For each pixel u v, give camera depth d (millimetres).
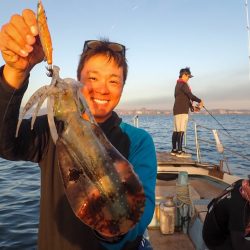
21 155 733
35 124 759
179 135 4031
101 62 791
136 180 563
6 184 4242
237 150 8625
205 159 7121
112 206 547
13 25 519
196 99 3777
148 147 825
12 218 2912
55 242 726
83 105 564
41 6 518
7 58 551
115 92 812
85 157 547
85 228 716
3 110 611
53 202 741
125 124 874
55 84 540
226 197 1303
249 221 1255
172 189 2660
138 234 671
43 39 521
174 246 1808
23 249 2312
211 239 1381
